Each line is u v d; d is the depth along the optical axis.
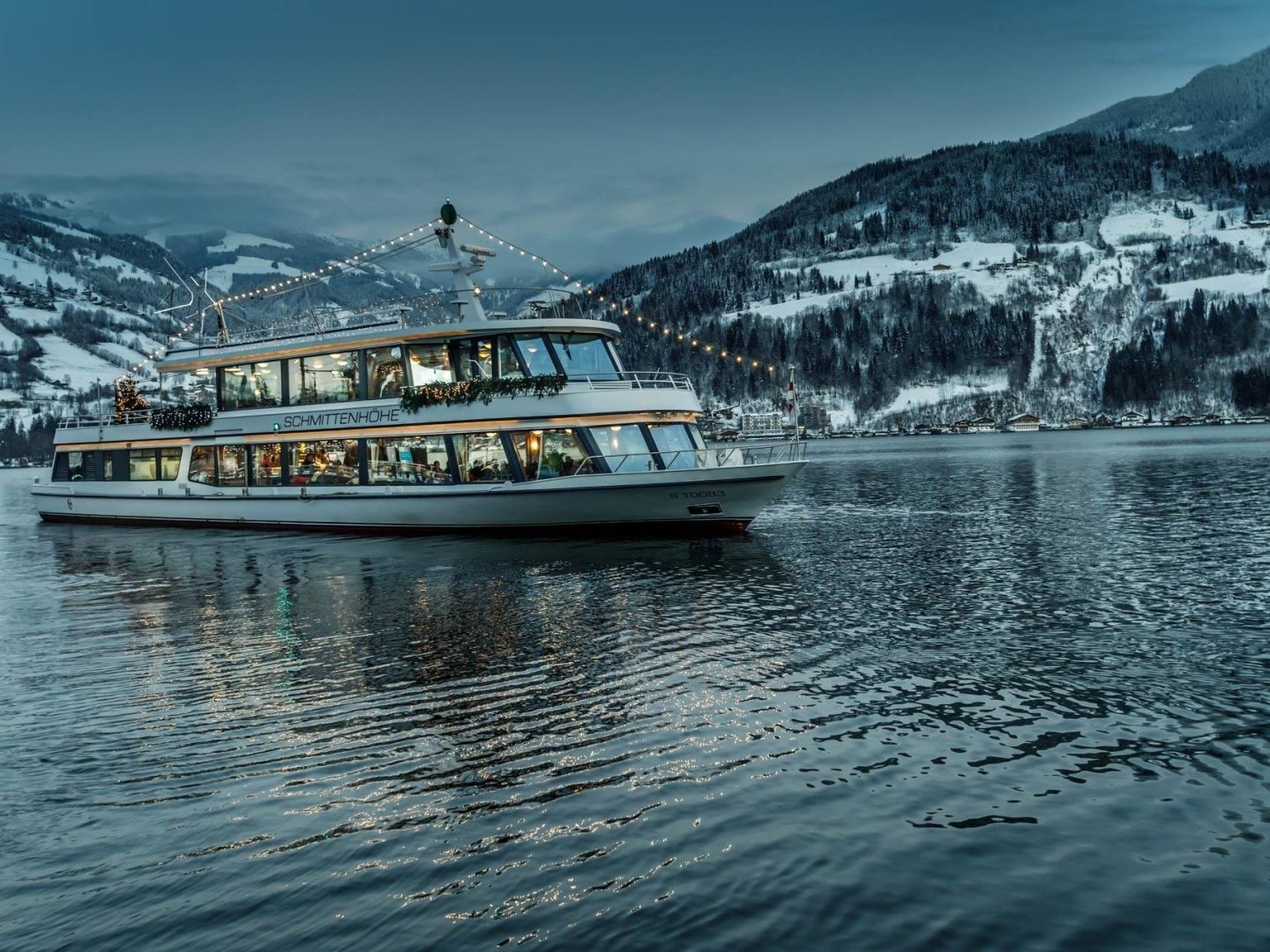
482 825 9.53
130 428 42.78
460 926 7.70
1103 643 16.64
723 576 24.53
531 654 16.59
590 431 31.69
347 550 31.73
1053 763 10.86
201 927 7.82
